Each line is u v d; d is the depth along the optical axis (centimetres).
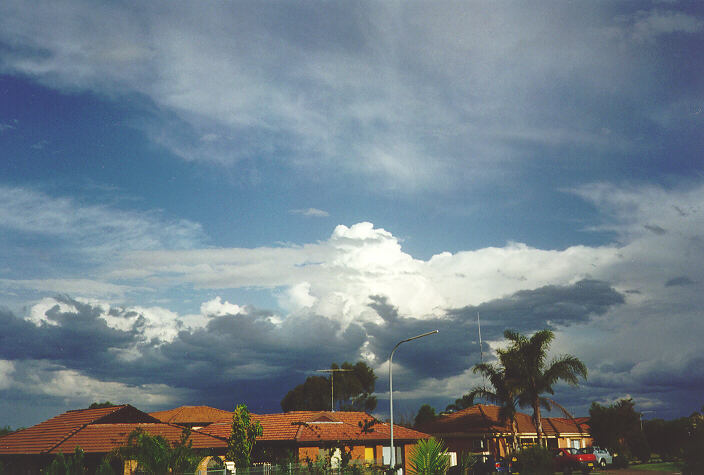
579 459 5147
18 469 3547
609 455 6038
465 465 4631
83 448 3478
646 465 6316
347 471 3803
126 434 3675
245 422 3972
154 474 2822
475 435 6181
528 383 5825
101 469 2891
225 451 4069
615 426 7306
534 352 5856
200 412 6181
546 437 7206
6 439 3891
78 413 4234
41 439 3722
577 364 5797
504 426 6209
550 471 5031
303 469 3728
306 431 4581
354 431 4738
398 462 4834
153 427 3994
